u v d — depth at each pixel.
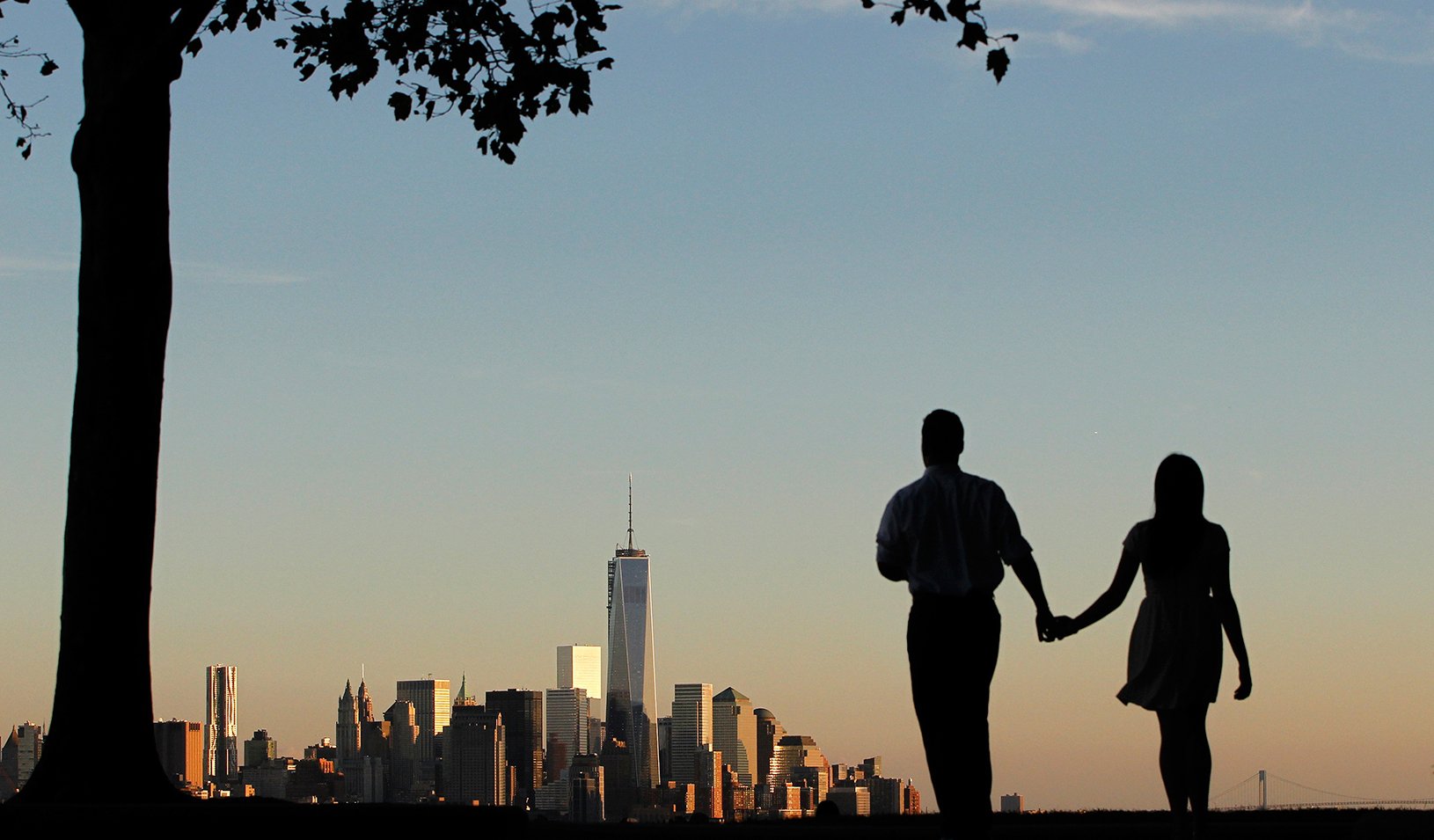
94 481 13.73
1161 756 10.45
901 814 14.67
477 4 18.92
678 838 11.62
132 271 14.06
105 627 13.53
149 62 14.06
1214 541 10.32
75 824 9.73
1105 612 10.34
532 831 12.03
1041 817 14.41
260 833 9.98
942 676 9.57
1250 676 10.30
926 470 9.91
